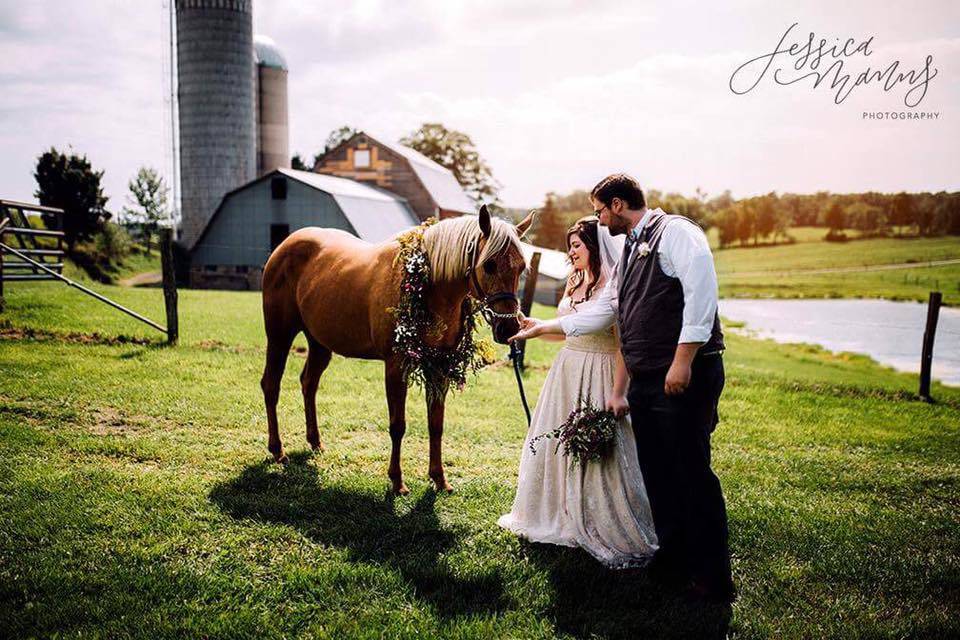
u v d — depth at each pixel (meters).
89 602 2.99
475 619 3.03
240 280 31.33
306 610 3.05
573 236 3.71
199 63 36.00
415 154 41.84
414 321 4.26
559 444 3.71
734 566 3.67
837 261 50.97
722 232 67.75
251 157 38.00
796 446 6.37
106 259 29.34
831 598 3.36
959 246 50.88
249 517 3.99
